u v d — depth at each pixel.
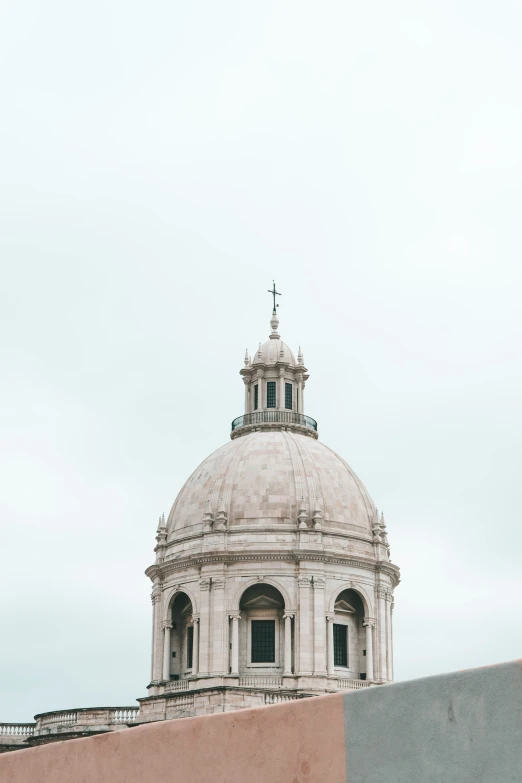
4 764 29.45
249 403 106.25
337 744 21.20
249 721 23.22
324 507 94.56
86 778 26.83
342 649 92.44
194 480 99.81
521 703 18.16
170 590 94.56
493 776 18.31
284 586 90.31
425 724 19.64
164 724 25.28
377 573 94.31
